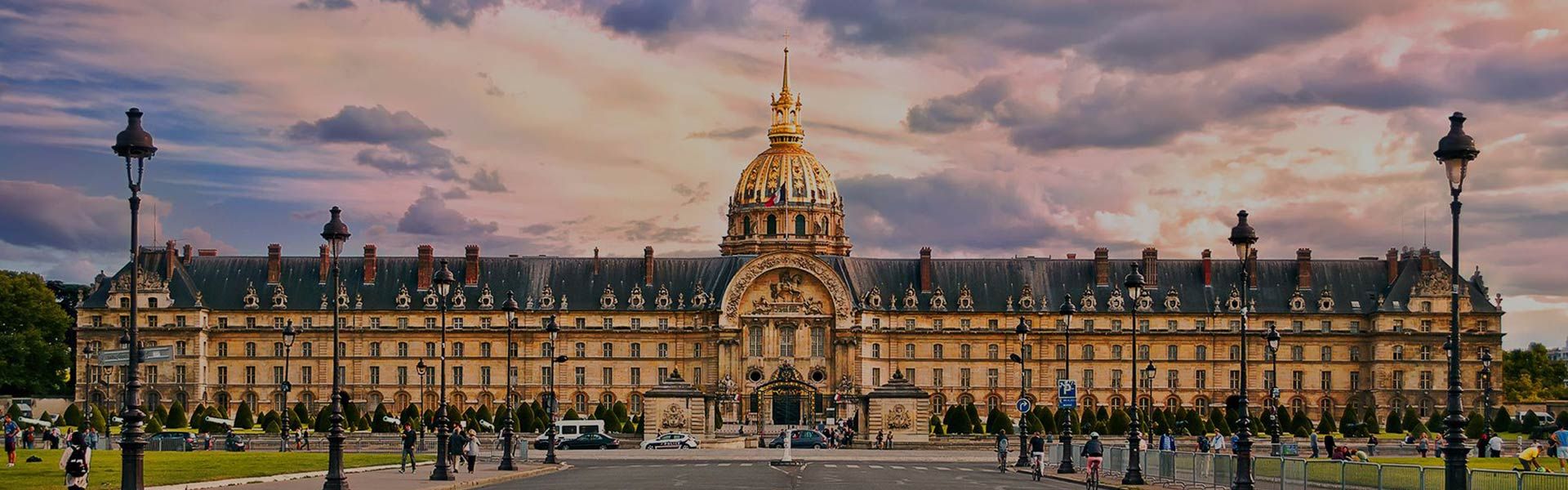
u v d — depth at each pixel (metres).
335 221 100.00
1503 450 182.12
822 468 141.25
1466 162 73.25
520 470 129.75
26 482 97.75
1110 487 114.75
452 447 122.00
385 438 184.75
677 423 199.38
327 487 90.94
